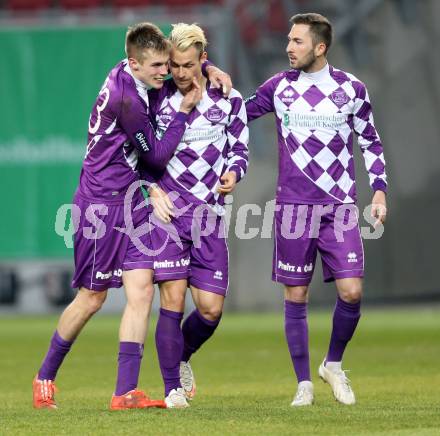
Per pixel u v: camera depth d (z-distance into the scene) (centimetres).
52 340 2333
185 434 1834
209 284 2342
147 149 2231
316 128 2402
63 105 5925
